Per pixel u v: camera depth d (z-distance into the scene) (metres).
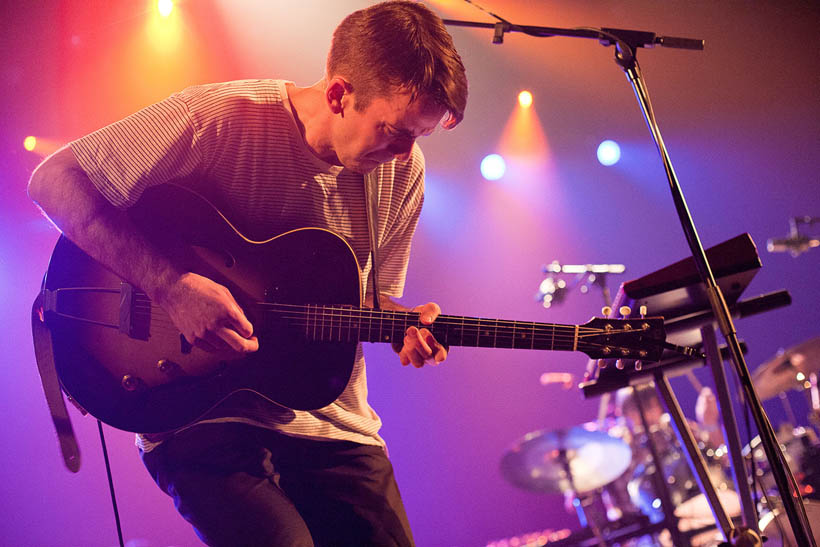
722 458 5.96
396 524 2.21
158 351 2.14
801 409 8.00
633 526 5.98
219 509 1.99
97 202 2.05
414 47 1.99
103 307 2.15
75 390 2.12
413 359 2.24
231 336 2.04
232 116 2.14
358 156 2.14
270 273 2.21
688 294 2.21
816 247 8.65
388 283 2.61
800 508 1.90
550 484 6.05
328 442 2.26
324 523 2.23
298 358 2.20
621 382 2.55
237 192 2.22
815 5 8.45
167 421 2.11
